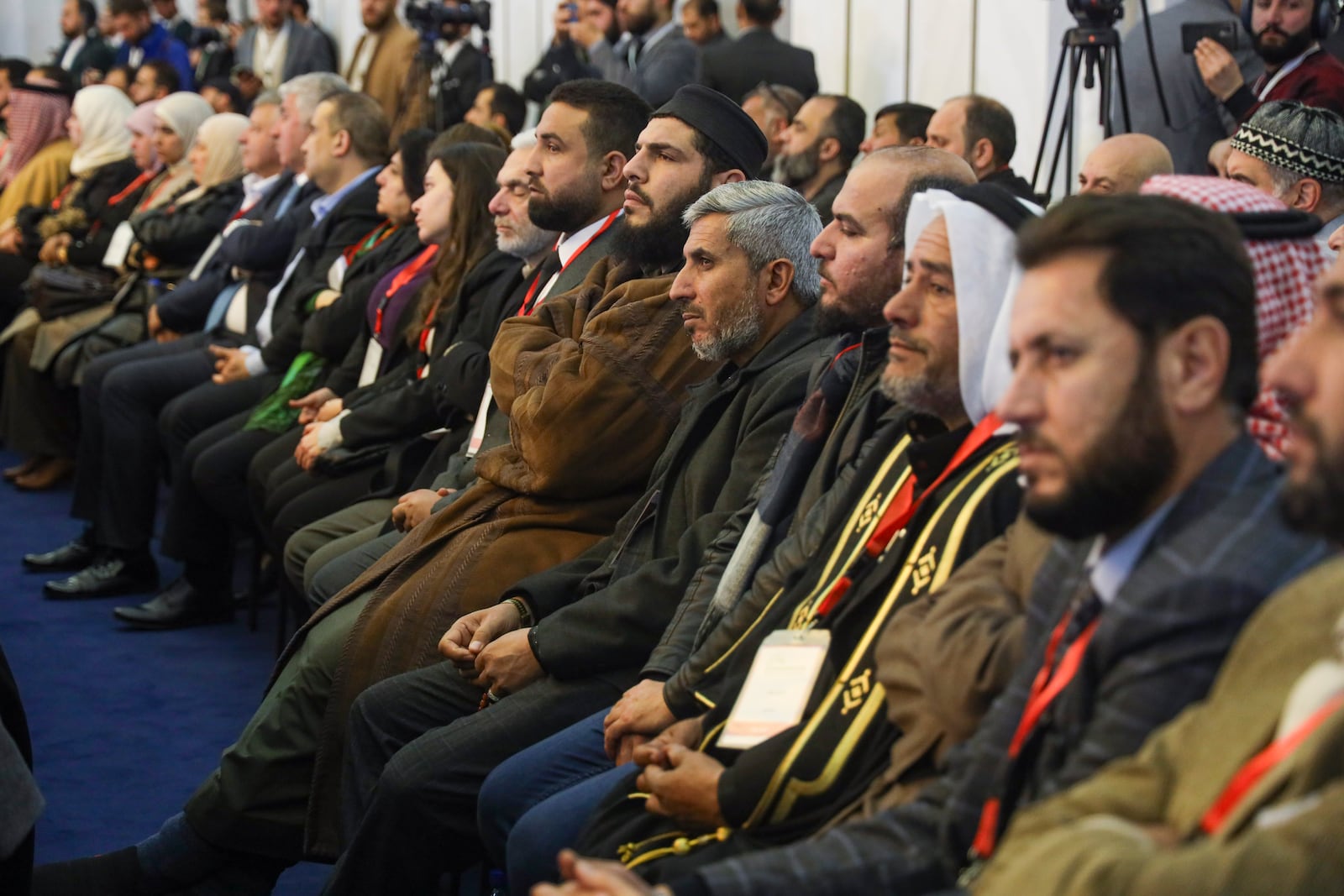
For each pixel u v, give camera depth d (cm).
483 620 298
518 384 337
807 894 166
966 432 210
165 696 462
